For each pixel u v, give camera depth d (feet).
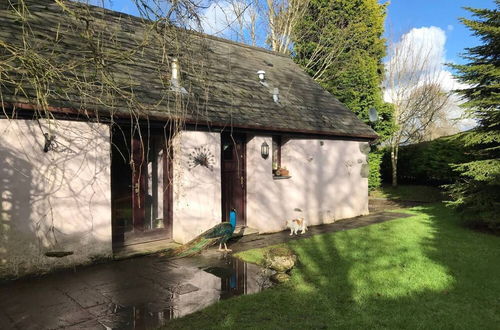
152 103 24.40
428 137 97.55
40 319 15.02
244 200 33.45
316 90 47.96
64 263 21.22
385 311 15.65
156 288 18.53
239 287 18.69
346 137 41.37
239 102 32.83
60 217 21.04
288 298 17.03
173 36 16.85
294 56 71.87
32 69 13.80
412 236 30.48
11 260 19.49
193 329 14.06
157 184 27.66
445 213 42.37
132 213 26.11
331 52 67.00
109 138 22.89
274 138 36.29
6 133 19.29
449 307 16.11
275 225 34.14
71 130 21.33
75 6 15.51
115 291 18.12
